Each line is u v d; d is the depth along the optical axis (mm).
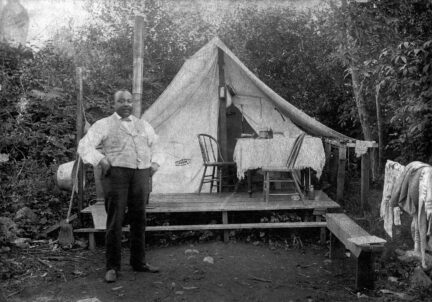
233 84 6684
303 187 6289
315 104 8703
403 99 6059
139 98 5012
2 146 6953
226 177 6508
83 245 4906
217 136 6645
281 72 8805
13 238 4820
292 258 4602
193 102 6590
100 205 5312
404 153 6574
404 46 5355
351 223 4133
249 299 3504
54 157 7012
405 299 3391
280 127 6703
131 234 4102
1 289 3703
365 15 5910
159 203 5434
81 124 5332
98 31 8938
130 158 3838
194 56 6277
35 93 7637
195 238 5227
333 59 7617
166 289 3705
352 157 8219
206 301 3463
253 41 8734
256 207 5184
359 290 3617
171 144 6520
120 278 3955
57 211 5793
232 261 4473
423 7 5469
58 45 9211
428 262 3830
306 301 3455
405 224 5145
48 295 3590
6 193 6051
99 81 8352
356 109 7988
